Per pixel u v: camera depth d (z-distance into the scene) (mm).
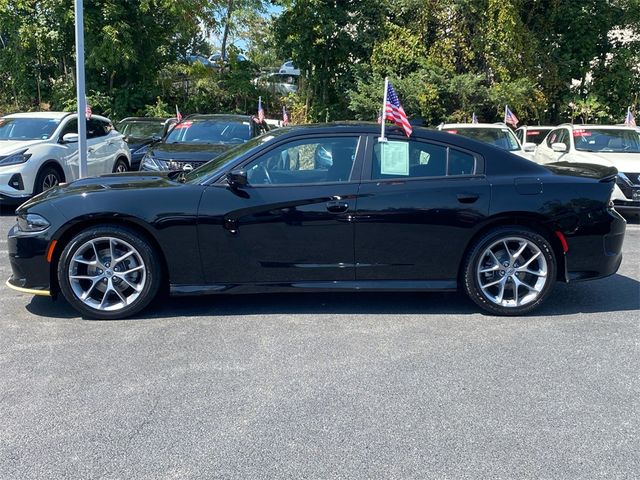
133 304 5047
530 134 15062
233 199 4996
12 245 5039
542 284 5211
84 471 3004
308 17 19953
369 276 5164
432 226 5078
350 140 5195
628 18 20594
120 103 22438
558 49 21031
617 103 21453
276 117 25688
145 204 4949
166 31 23391
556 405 3703
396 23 20250
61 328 4891
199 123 11484
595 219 5172
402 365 4238
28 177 9773
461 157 5215
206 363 4242
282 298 5711
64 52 21750
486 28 18781
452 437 3332
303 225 5027
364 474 2986
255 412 3574
